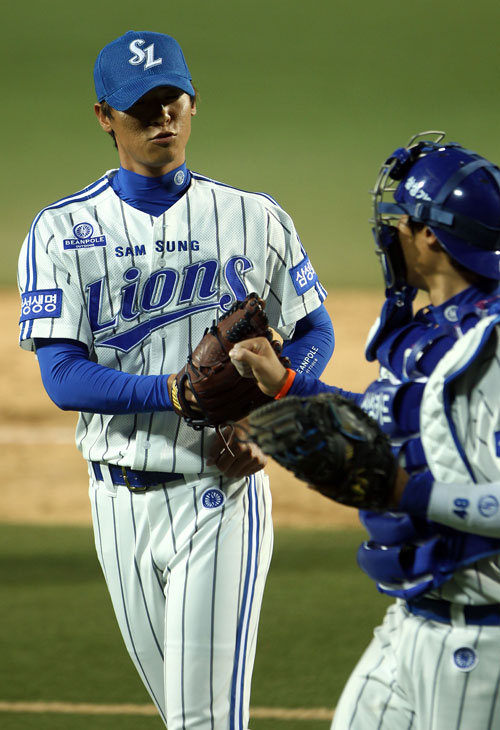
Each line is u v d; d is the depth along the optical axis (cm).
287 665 1766
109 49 1164
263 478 1235
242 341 1073
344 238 5719
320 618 1966
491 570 840
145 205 1198
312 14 13262
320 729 1532
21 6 13750
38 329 1165
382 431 812
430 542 845
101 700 1659
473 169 840
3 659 1817
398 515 852
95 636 1920
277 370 1046
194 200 1209
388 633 924
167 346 1191
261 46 12031
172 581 1160
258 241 1222
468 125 8631
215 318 1197
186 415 1116
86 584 2183
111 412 1143
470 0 13850
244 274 1211
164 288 1186
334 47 11969
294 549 2378
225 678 1148
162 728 1563
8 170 7394
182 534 1161
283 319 1273
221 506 1159
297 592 2102
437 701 856
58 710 1619
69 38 12538
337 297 4681
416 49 11831
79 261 1175
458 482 816
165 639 1160
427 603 869
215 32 12581
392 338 877
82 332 1182
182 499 1162
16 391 3838
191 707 1138
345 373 3766
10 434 3397
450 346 835
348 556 2330
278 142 8262
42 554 2369
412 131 8550
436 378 814
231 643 1155
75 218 1188
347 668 1755
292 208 6350
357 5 13662
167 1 13900
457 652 847
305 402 810
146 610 1210
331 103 9731
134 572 1198
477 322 838
